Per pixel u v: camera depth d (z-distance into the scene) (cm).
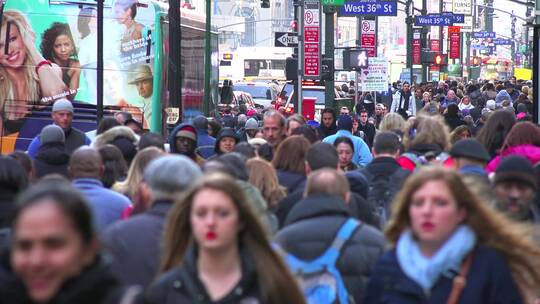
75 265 1084
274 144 3509
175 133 2981
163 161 1714
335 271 1733
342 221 1772
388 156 2567
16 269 1088
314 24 7069
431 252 1443
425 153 2823
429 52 13262
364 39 9819
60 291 1084
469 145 2205
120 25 5031
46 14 5012
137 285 1658
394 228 1470
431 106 5088
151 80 5044
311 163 2402
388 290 1434
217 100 7056
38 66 5016
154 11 5031
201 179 1327
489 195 1838
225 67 16725
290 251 1752
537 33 4672
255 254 1290
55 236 1068
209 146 3706
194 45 5947
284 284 1283
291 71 7094
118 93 5044
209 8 6397
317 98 9112
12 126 5028
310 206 1789
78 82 5031
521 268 1441
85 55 5028
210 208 1281
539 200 2134
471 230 1439
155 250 1675
